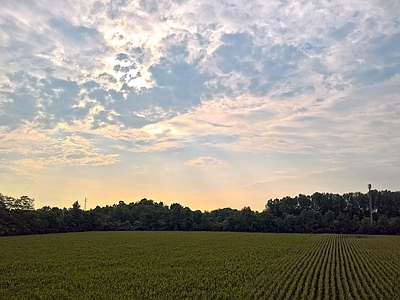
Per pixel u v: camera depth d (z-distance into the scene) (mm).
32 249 58844
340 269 37250
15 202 112812
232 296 23859
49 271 35125
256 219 153500
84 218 137875
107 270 35938
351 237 109750
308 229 148875
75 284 28312
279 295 23344
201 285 27750
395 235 127938
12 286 27125
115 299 22719
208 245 69062
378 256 51406
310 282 29484
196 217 160750
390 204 173875
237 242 78062
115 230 146375
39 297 23141
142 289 26484
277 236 107438
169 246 66312
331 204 180375
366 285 27812
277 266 38938
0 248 60594
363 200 176750
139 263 41438
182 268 37406
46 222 119125
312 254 53500
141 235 104812
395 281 29844
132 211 171375
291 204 186500
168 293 25156
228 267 38031
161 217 160375
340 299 23641
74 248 61031
